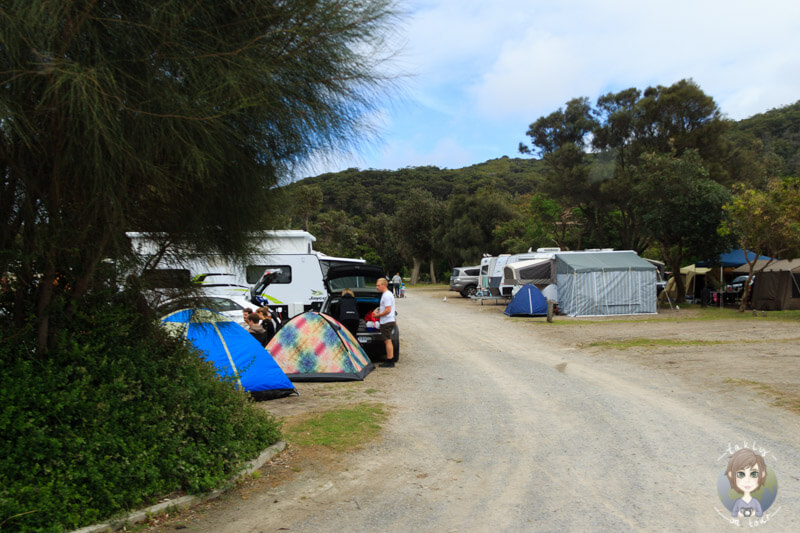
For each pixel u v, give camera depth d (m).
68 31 3.00
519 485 4.77
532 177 100.44
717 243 24.59
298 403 7.98
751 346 13.05
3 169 3.64
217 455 4.81
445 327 19.09
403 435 6.34
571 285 22.52
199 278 5.19
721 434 6.22
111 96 2.99
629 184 31.12
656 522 3.97
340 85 3.89
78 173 3.37
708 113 30.56
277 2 3.51
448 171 112.31
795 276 23.81
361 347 11.02
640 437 6.16
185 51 3.29
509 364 11.47
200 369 5.52
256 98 3.53
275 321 13.71
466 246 50.00
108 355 4.48
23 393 3.67
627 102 33.75
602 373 10.23
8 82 2.93
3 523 3.20
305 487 4.74
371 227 64.94
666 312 23.69
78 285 4.32
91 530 3.62
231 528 3.92
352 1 3.60
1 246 3.77
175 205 4.50
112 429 4.08
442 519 4.09
